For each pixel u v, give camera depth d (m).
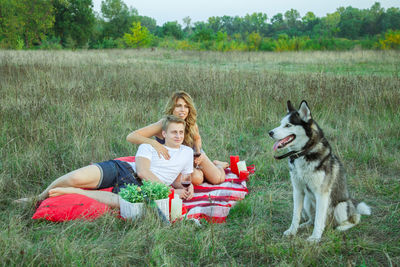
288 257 2.96
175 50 37.41
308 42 38.22
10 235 2.96
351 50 33.94
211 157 5.80
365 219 3.74
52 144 5.56
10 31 44.69
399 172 5.02
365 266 2.80
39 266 2.63
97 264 2.72
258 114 7.57
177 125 4.21
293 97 8.47
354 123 6.95
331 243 3.15
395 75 10.91
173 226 3.45
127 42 48.97
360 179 4.80
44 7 51.16
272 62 22.58
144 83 10.33
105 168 4.02
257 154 5.92
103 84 10.10
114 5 68.06
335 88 9.11
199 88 9.38
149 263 2.78
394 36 34.09
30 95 8.09
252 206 3.97
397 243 3.20
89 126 6.32
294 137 3.42
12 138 5.50
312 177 3.33
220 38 45.00
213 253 2.96
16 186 4.18
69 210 3.50
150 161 4.15
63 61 16.28
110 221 3.46
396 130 6.55
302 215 3.91
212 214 3.79
